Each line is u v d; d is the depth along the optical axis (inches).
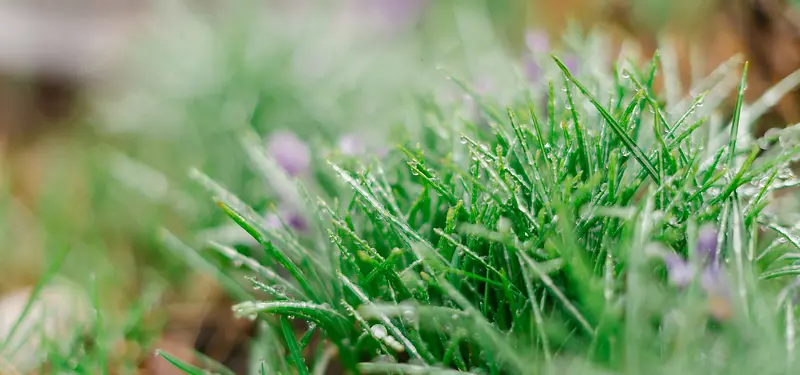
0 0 35.4
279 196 21.1
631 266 14.9
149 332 20.8
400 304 16.9
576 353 16.0
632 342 14.8
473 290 16.7
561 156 17.1
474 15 30.6
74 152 31.1
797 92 20.5
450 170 17.6
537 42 21.5
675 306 15.4
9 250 24.5
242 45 27.9
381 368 16.5
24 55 34.9
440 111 20.4
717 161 16.6
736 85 21.5
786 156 16.0
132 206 25.9
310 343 19.5
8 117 34.5
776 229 16.6
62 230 25.0
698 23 23.1
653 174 16.4
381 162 18.8
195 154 26.8
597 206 16.4
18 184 30.1
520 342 16.1
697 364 15.1
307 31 29.6
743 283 15.0
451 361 16.8
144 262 24.4
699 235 15.8
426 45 30.9
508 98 21.2
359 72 28.4
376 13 32.8
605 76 20.8
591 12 26.4
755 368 14.8
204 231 21.6
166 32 30.4
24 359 19.6
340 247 16.8
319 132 24.9
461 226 16.7
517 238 16.4
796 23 20.7
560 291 16.2
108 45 35.2
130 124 29.5
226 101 26.6
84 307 21.6
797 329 15.4
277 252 17.0
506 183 16.5
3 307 21.7
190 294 22.7
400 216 17.0
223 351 20.8
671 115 18.9
